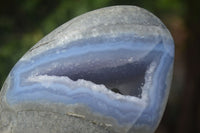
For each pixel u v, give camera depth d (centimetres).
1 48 80
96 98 31
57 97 31
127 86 32
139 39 32
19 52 80
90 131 31
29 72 32
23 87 32
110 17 33
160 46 33
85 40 32
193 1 94
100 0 79
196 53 110
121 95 31
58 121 31
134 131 31
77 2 81
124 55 32
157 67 32
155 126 33
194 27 103
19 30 87
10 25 87
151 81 32
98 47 32
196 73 112
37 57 32
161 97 32
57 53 32
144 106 31
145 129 32
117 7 34
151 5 88
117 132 31
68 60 32
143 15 34
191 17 99
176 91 132
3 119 33
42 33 82
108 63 32
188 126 117
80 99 31
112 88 32
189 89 115
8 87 33
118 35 32
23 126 32
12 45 81
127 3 82
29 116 31
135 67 32
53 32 34
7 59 79
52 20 81
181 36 110
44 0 87
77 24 33
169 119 126
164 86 32
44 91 31
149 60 32
